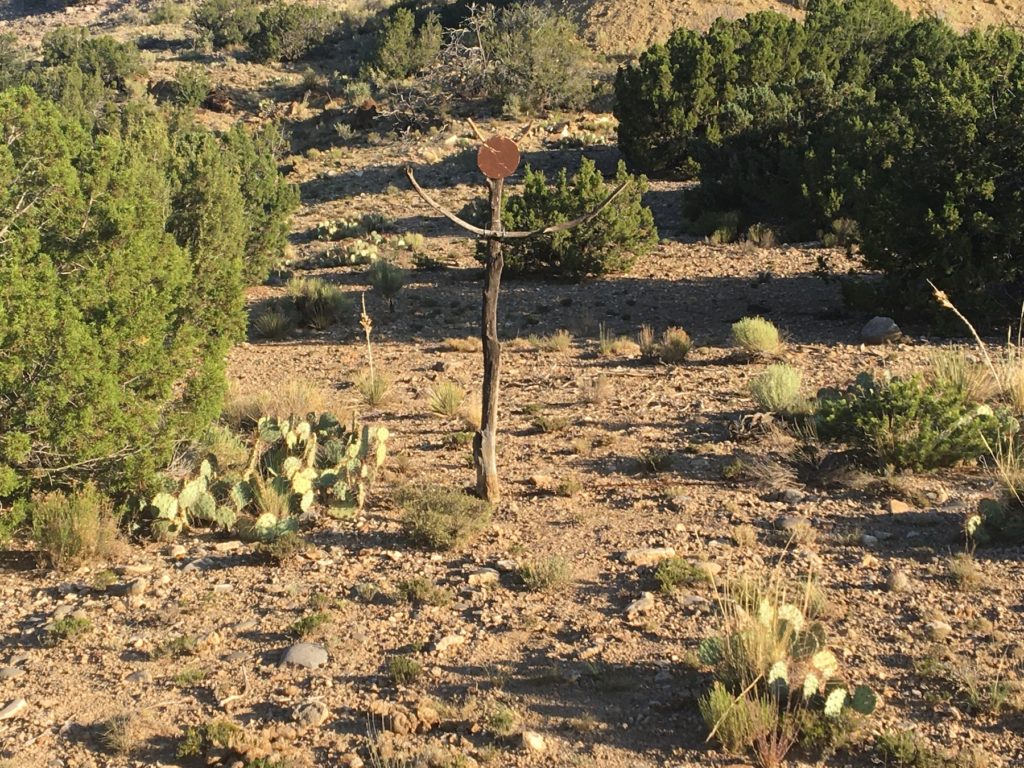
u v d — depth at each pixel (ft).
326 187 113.91
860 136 76.23
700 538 25.95
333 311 65.67
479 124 131.85
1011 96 51.67
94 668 20.85
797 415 35.60
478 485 29.73
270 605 23.35
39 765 17.46
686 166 102.27
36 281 28.66
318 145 138.00
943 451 29.48
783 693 17.35
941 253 50.70
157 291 32.45
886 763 15.98
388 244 88.43
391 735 17.48
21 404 27.61
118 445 28.50
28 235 32.55
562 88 135.95
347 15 214.28
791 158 80.69
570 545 26.17
